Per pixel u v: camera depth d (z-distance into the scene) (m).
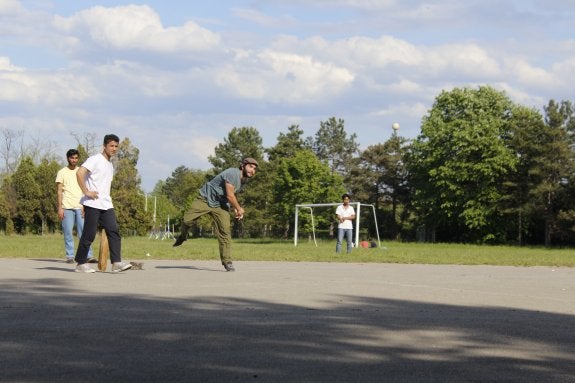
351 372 5.06
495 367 5.36
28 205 78.31
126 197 82.06
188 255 19.59
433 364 5.40
